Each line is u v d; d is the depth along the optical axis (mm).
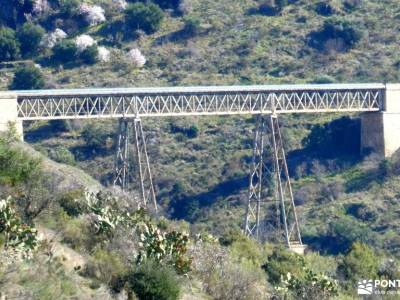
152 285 96000
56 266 92688
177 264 105500
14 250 89938
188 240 113125
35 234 92500
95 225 106312
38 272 88312
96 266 96500
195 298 103688
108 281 95875
